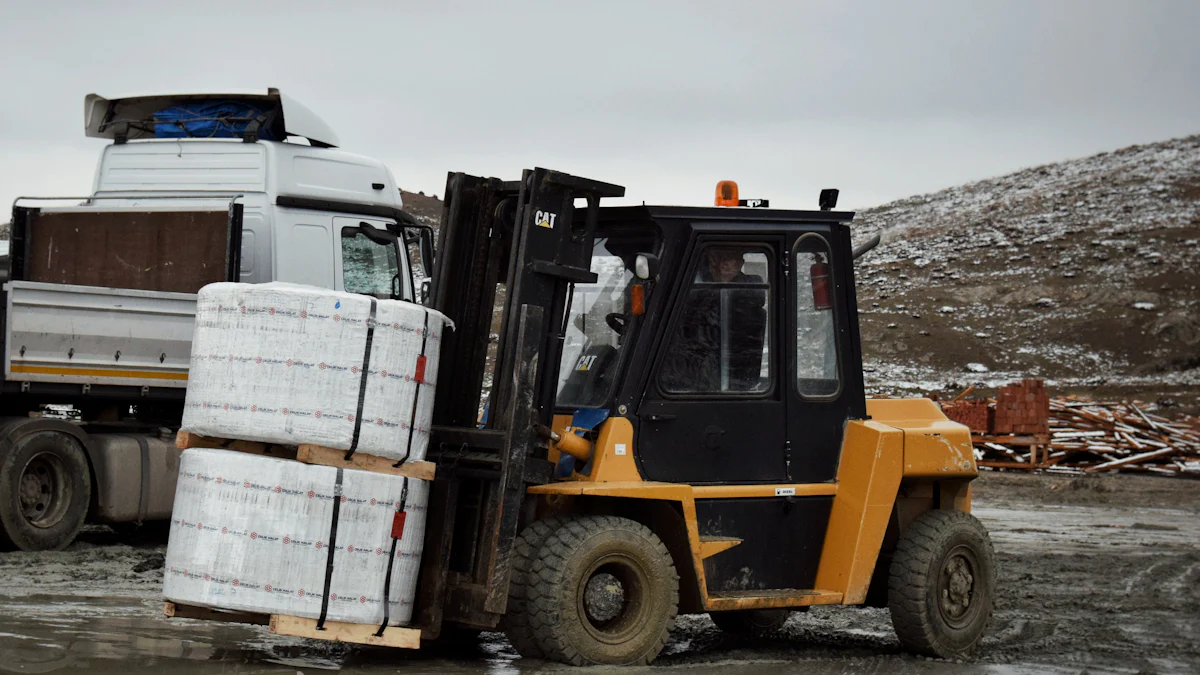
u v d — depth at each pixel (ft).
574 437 23.34
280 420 20.35
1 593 28.73
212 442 21.25
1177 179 262.88
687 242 24.31
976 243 236.43
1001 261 220.43
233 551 20.01
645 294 23.94
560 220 23.24
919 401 28.09
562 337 23.65
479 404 24.67
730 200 26.23
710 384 24.56
